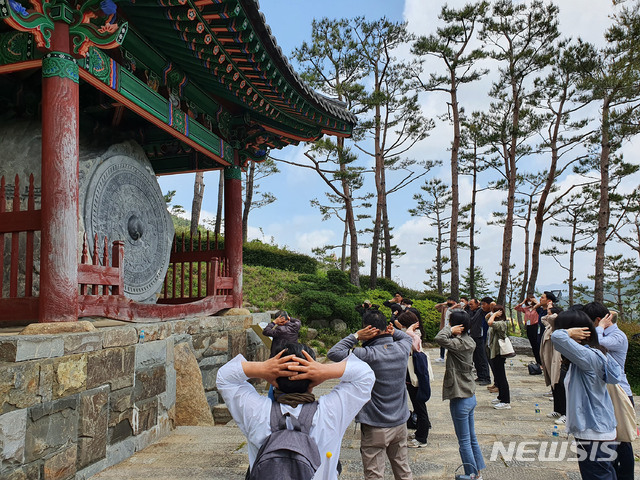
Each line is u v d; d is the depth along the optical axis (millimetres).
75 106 5516
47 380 4473
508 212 26344
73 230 5320
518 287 49812
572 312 3926
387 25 28953
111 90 6457
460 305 11812
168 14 6430
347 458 5844
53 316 5113
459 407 4891
